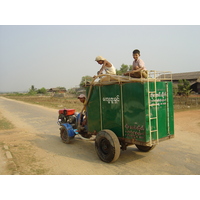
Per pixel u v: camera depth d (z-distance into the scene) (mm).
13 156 6215
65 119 8516
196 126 10906
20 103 33719
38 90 91000
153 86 5219
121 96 5516
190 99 22016
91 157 6301
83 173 5016
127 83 5332
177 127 10812
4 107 25562
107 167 5438
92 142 8188
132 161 5902
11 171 5008
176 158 6129
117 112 5703
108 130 5711
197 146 7395
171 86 5781
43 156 6332
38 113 18703
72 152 6820
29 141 8273
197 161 5875
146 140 4977
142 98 4980
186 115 14867
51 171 5121
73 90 62219
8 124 12680
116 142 5426
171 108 5785
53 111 20375
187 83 31781
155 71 5242
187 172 5082
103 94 6102
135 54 5797
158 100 5379
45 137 9117
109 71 6371
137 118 5152
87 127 7117
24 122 13664
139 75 5480
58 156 6367
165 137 5617
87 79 6906
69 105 27203
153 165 5578
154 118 5207
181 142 7953
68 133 7738
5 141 8164
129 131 5410
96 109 6414
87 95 6684
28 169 5215
